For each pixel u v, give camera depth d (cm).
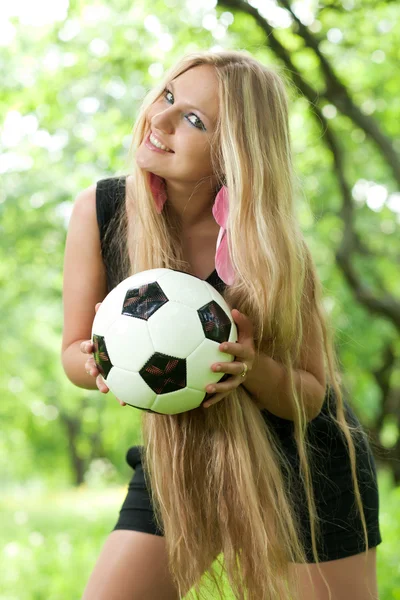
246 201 215
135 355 193
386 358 1145
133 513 236
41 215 925
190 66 220
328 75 724
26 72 800
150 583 229
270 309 216
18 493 2022
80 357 232
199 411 224
